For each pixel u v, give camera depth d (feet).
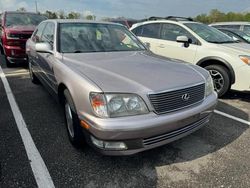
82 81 9.06
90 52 12.50
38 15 31.19
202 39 18.63
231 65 16.72
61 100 11.82
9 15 29.17
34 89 18.72
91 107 8.48
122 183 8.69
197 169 9.52
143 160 9.99
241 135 12.26
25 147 10.74
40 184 8.56
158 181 8.82
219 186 8.61
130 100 8.36
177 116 8.91
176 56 19.71
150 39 21.76
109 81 8.83
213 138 11.87
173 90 8.94
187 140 11.62
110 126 8.04
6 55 25.29
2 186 8.43
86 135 8.99
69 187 8.46
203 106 9.98
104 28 14.46
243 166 9.73
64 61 11.33
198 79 10.14
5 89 18.75
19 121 13.25
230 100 17.43
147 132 8.39
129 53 12.91
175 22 20.66
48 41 13.84
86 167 9.48
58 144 11.00
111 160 9.92
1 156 10.05
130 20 42.88
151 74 9.65
